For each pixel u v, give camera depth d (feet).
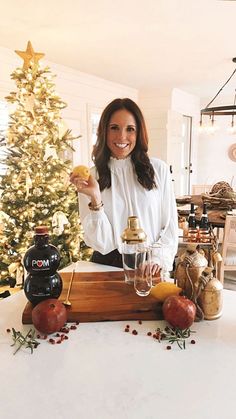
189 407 1.93
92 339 2.67
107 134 4.25
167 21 8.42
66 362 2.37
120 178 4.34
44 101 8.30
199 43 10.25
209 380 2.16
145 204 4.32
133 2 7.26
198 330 2.78
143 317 2.96
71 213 8.92
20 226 8.46
